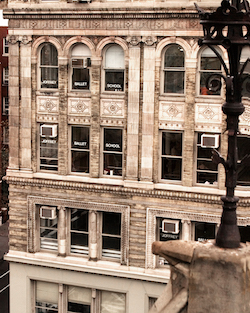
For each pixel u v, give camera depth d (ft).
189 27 80.18
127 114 85.35
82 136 89.92
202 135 80.48
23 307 96.07
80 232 92.22
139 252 87.92
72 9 85.05
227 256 11.47
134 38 83.15
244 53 77.10
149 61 83.15
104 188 87.56
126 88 84.99
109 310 92.12
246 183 81.82
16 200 94.17
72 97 88.58
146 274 87.04
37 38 88.53
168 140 84.94
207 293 11.53
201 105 81.82
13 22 88.89
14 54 90.02
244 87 78.79
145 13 81.51
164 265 87.71
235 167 12.18
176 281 12.15
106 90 87.15
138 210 86.94
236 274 11.39
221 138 81.00
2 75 180.04
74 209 92.02
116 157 88.22
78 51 87.92
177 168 85.10
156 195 84.99
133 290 89.04
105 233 90.84
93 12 84.07
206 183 83.76
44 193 92.12
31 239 94.07
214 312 11.48
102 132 88.22
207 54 81.05
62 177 90.43
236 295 11.37
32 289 95.76
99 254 91.35
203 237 85.20
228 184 12.32
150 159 85.20
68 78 88.69
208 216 83.25
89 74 88.02
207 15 11.66
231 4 11.73
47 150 92.02
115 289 90.02
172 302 11.80
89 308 93.20
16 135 92.02
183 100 82.69
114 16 83.41
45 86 90.38
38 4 86.84
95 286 91.20
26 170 92.38
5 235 164.86
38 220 94.32
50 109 89.97
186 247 11.98
